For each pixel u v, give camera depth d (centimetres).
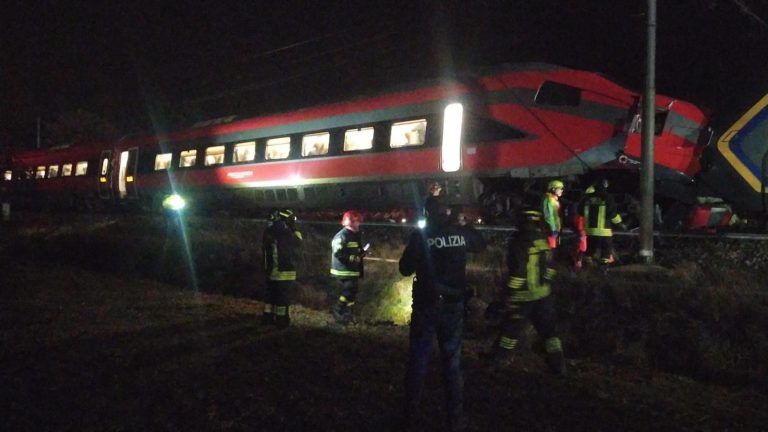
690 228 1485
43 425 580
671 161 1486
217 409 611
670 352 781
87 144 3262
